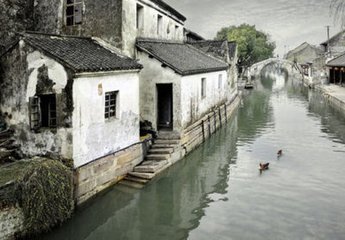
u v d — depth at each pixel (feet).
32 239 33.68
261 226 38.01
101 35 58.80
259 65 288.51
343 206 42.68
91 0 58.95
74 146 40.04
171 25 86.63
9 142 43.39
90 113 42.47
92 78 42.60
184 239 35.78
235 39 214.07
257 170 56.70
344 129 85.71
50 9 61.93
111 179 46.68
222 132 86.22
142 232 37.65
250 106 132.16
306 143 72.90
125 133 50.11
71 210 37.65
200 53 95.86
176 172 56.70
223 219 39.96
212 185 50.70
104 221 40.06
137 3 63.77
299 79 263.08
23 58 42.06
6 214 31.83
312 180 51.52
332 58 181.06
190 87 67.41
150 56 62.08
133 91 51.96
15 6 58.39
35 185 33.47
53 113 42.01
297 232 36.55
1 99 44.39
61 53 42.01
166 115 66.54
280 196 46.03
